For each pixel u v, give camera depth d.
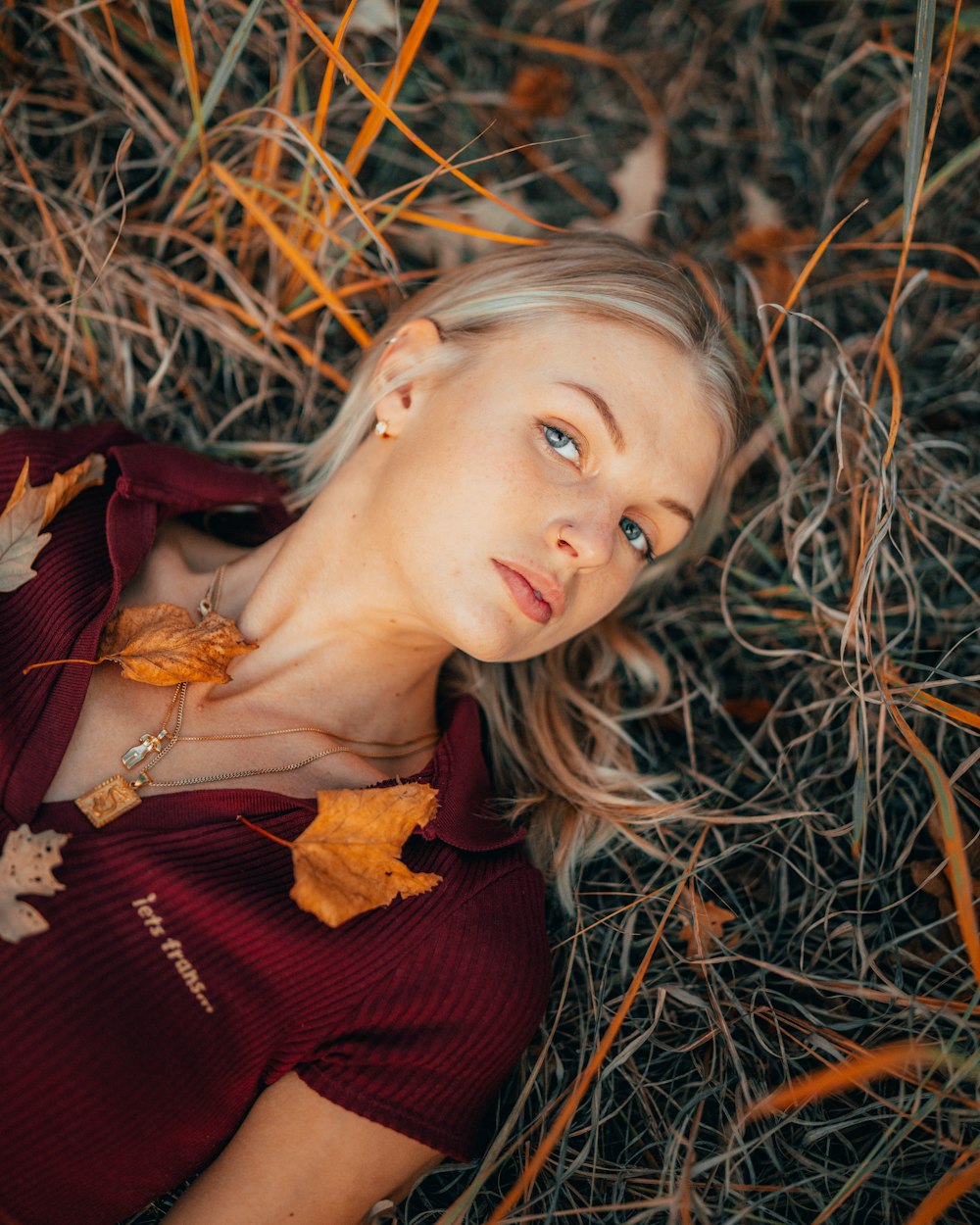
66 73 1.68
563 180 2.05
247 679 1.29
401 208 1.50
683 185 2.10
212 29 1.67
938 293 1.94
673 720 1.74
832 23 2.07
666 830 1.56
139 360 1.77
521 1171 1.33
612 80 2.11
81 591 1.23
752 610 1.71
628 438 1.21
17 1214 1.04
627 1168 1.28
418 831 1.24
